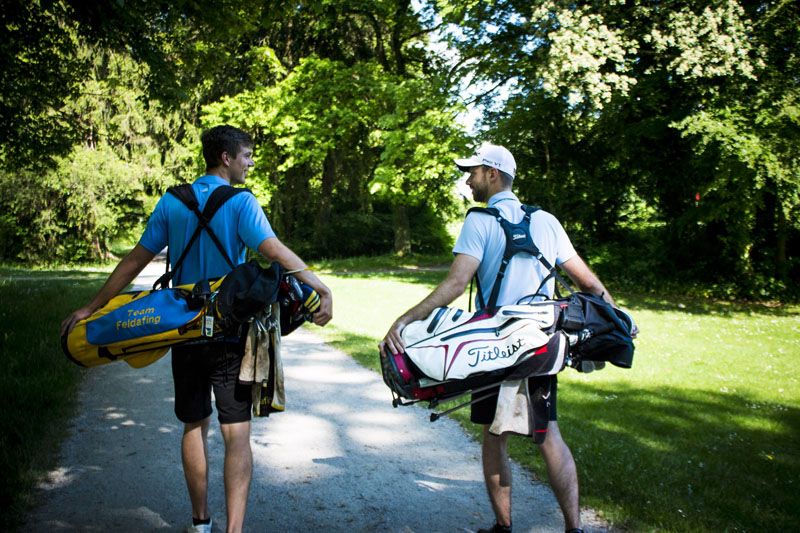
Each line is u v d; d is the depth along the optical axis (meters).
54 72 9.19
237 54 22.48
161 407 4.85
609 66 12.74
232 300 2.28
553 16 11.90
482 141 16.80
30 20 7.61
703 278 15.96
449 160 17.28
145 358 2.42
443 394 2.32
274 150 23.27
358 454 3.98
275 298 2.32
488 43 15.99
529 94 14.90
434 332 2.38
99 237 26.64
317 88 21.16
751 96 11.95
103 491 3.26
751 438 4.69
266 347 2.41
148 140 24.55
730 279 15.55
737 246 15.12
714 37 10.79
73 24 7.79
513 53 15.05
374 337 8.36
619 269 16.81
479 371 2.25
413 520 3.05
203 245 2.50
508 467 2.72
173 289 2.43
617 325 2.40
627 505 3.19
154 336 2.32
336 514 3.10
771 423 5.12
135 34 7.76
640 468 3.75
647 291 16.22
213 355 2.42
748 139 11.32
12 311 8.33
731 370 7.26
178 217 2.52
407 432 4.45
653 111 13.95
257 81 23.17
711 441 4.54
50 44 8.38
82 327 2.36
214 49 9.34
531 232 2.55
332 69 21.14
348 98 21.77
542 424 2.32
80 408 4.75
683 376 6.86
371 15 22.42
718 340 9.37
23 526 2.84
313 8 8.44
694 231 15.95
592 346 2.38
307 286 2.45
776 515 3.17
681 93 13.02
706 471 3.81
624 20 11.84
